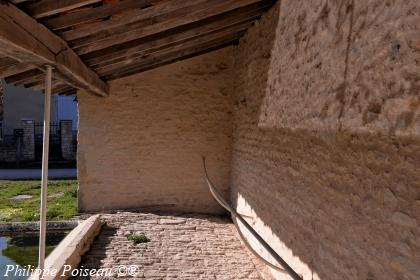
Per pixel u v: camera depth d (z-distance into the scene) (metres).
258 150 5.23
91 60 4.81
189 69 7.31
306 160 3.30
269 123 4.62
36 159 15.31
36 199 8.63
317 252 3.03
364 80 2.28
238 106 6.82
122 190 7.33
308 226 3.24
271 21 4.78
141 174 7.34
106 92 6.90
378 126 2.11
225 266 4.81
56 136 16.47
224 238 5.94
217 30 5.63
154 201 7.38
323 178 2.92
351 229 2.45
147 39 4.65
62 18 3.19
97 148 7.24
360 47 2.35
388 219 2.03
